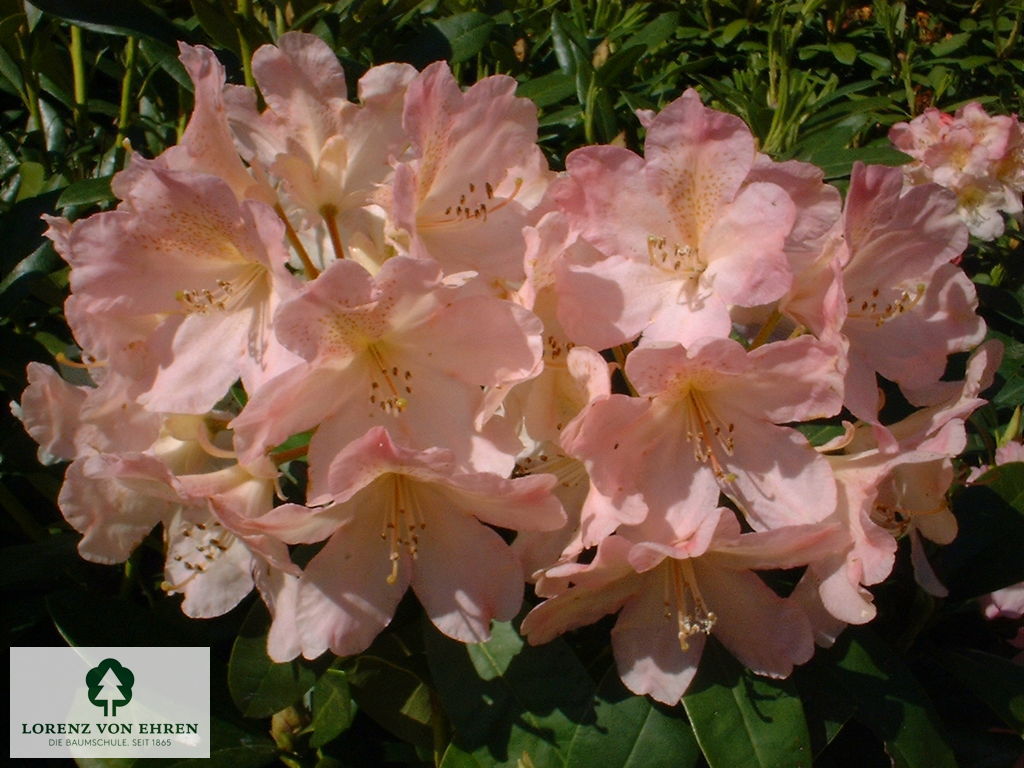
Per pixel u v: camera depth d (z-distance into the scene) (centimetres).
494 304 38
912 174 73
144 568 49
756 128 57
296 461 44
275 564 37
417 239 37
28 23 53
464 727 40
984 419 54
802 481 39
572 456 38
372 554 39
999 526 46
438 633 42
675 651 40
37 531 48
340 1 53
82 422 40
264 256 38
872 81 66
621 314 40
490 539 39
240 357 39
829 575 39
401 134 41
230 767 42
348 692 44
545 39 61
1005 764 46
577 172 40
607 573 38
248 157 40
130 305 39
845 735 45
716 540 37
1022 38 90
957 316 43
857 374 41
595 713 40
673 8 78
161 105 56
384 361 38
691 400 39
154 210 38
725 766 39
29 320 52
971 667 45
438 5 60
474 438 38
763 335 41
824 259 39
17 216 48
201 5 48
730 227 40
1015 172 73
